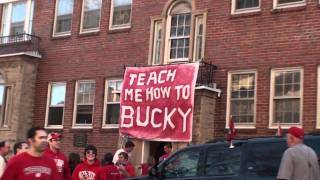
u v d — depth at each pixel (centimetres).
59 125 2138
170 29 1894
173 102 1703
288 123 1577
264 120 1617
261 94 1639
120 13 2045
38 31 2272
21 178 618
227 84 1709
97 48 2078
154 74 1781
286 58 1611
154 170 1054
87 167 957
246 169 923
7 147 1077
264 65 1650
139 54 1945
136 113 1802
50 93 2186
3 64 2212
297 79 1586
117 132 1947
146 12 1959
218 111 1708
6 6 2398
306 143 871
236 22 1731
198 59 1805
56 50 2197
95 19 2120
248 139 956
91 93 2067
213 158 979
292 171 761
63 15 2222
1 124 2184
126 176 1148
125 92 1845
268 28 1662
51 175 639
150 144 1814
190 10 1850
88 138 2031
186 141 1648
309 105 1545
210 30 1781
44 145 632
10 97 2177
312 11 1587
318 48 1557
